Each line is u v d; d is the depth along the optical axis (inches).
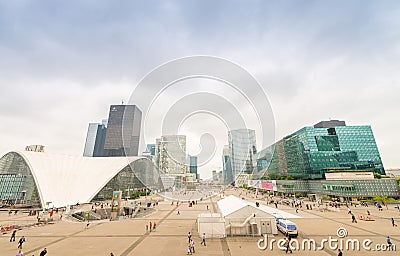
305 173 3526.1
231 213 1021.2
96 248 839.7
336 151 3440.0
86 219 1636.3
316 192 2910.9
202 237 881.5
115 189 2844.5
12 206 2310.5
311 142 3489.2
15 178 2551.7
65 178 2620.6
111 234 1085.8
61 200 2369.6
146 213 1779.0
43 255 706.2
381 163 3378.4
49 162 2704.2
